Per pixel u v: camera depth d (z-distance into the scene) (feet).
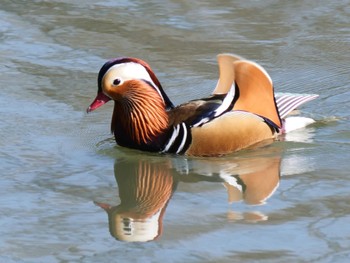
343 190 40.96
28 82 54.13
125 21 62.59
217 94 47.11
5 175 43.52
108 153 46.32
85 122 49.70
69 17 63.46
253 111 45.88
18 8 65.31
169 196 41.27
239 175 43.32
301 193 40.83
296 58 56.75
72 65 56.34
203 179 43.06
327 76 54.29
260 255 35.37
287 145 46.14
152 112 46.14
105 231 37.99
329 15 63.05
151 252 35.94
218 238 36.81
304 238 36.63
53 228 38.29
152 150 46.19
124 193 41.70
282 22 62.18
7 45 59.26
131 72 45.83
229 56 45.98
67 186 42.50
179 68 55.57
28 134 48.06
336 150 45.57
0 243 37.04
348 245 36.04
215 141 45.29
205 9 64.49
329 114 49.62
